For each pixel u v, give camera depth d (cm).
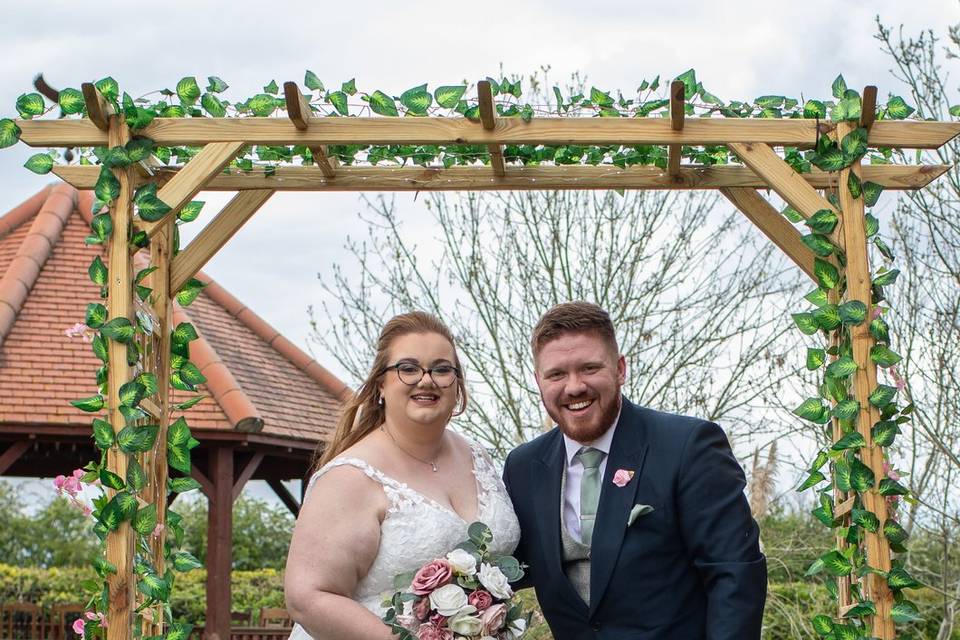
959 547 795
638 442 329
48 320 957
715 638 304
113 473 314
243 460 973
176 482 375
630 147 389
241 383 991
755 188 397
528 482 344
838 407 322
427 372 322
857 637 314
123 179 332
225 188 396
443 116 333
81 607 1127
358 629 284
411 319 333
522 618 294
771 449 821
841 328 337
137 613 335
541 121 333
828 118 337
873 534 315
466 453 348
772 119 334
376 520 306
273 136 334
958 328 736
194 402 382
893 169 353
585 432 325
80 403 323
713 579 312
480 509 328
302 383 1088
